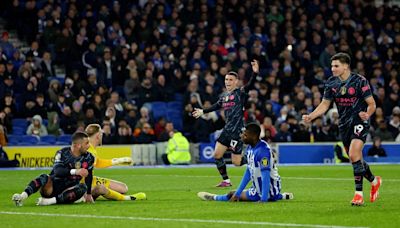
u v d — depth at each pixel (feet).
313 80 303.07
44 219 90.84
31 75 264.93
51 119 255.09
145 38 294.25
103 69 276.82
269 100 283.59
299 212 96.27
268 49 311.06
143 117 259.80
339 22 333.83
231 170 216.33
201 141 265.95
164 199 118.32
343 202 110.32
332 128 274.16
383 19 345.51
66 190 108.47
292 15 326.24
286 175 190.70
